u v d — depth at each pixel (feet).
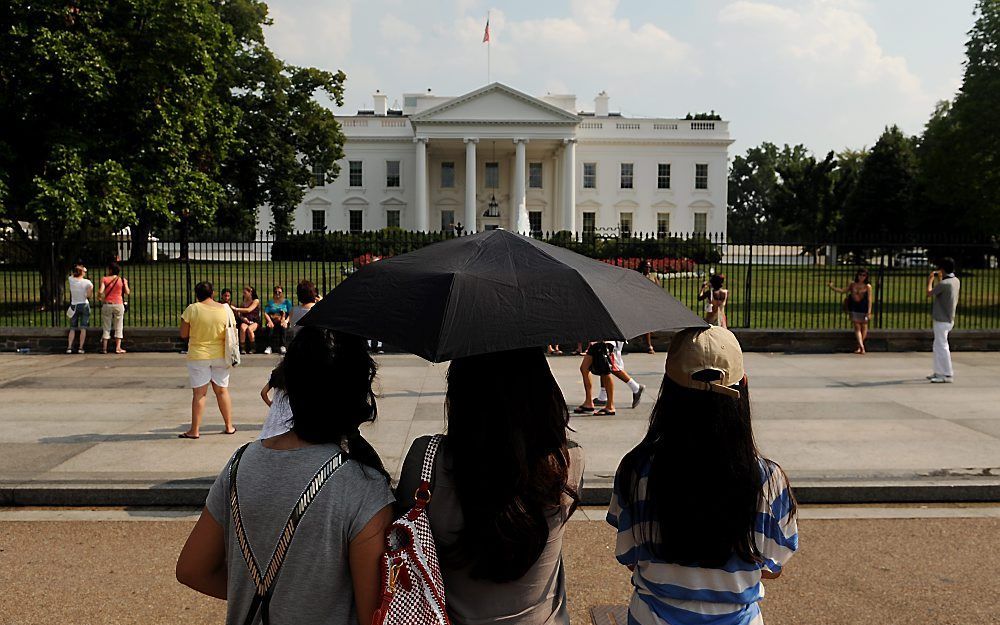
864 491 20.95
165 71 67.92
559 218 215.31
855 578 15.69
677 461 6.79
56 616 13.76
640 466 7.18
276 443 6.78
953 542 17.81
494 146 214.69
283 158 154.20
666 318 7.07
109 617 13.74
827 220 210.38
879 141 176.96
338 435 6.73
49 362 46.03
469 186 204.23
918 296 83.41
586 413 31.60
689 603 6.89
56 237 65.77
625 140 216.95
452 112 203.72
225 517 6.67
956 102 107.14
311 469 6.47
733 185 427.74
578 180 219.00
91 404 33.09
